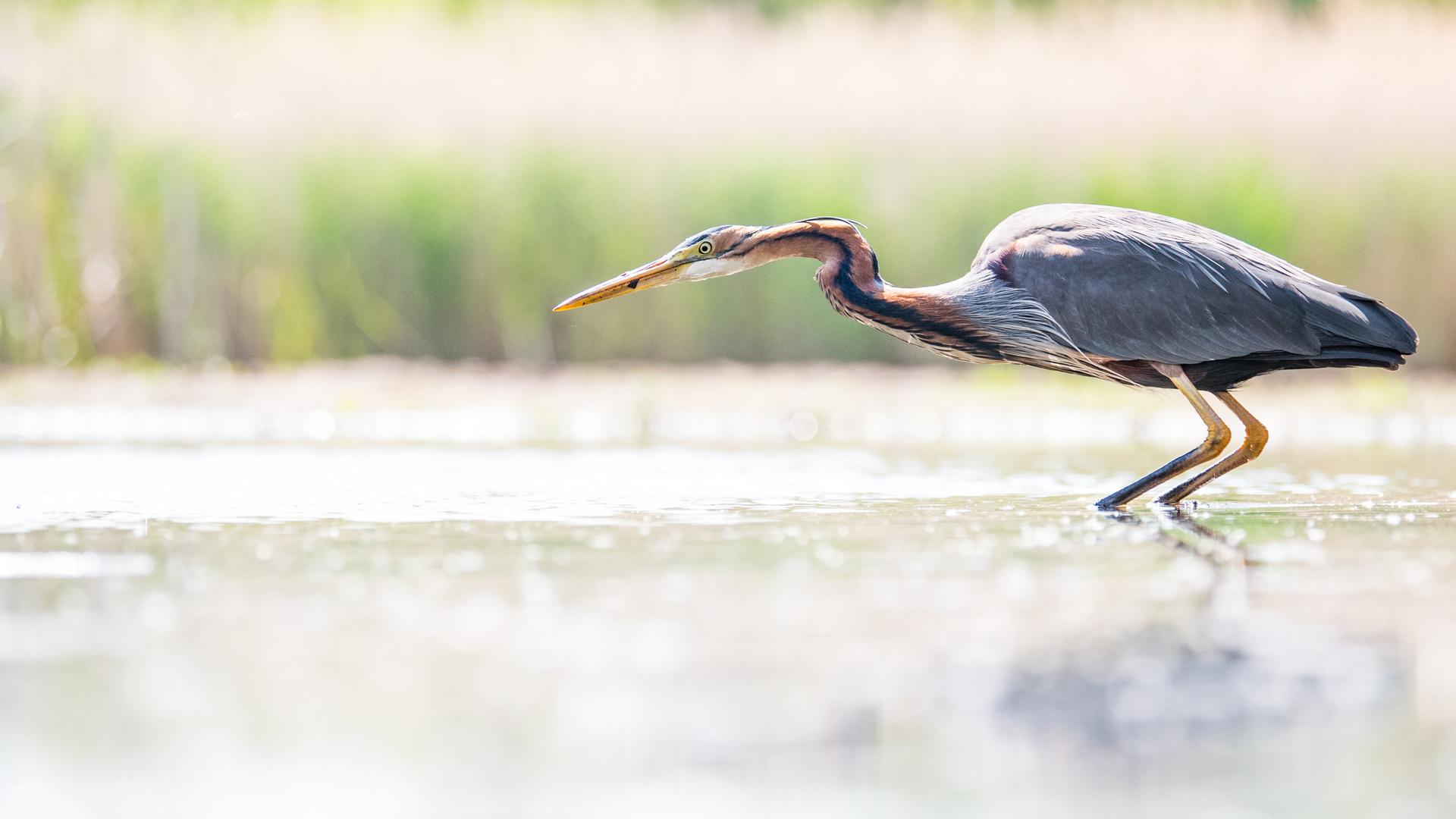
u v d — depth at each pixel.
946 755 4.50
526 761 4.43
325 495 10.09
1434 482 11.20
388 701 4.95
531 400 18.22
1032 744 4.58
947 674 5.25
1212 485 11.02
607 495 10.12
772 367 21.42
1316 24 26.64
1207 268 9.98
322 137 21.53
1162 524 8.70
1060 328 10.18
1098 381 19.64
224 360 21.22
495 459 12.84
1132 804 4.13
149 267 21.12
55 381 19.39
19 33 21.72
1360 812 4.05
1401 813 4.05
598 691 5.06
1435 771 4.35
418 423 17.22
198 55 22.28
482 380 19.88
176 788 4.21
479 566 7.21
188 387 18.97
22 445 14.12
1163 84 22.47
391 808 4.08
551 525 8.62
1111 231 10.27
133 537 8.14
